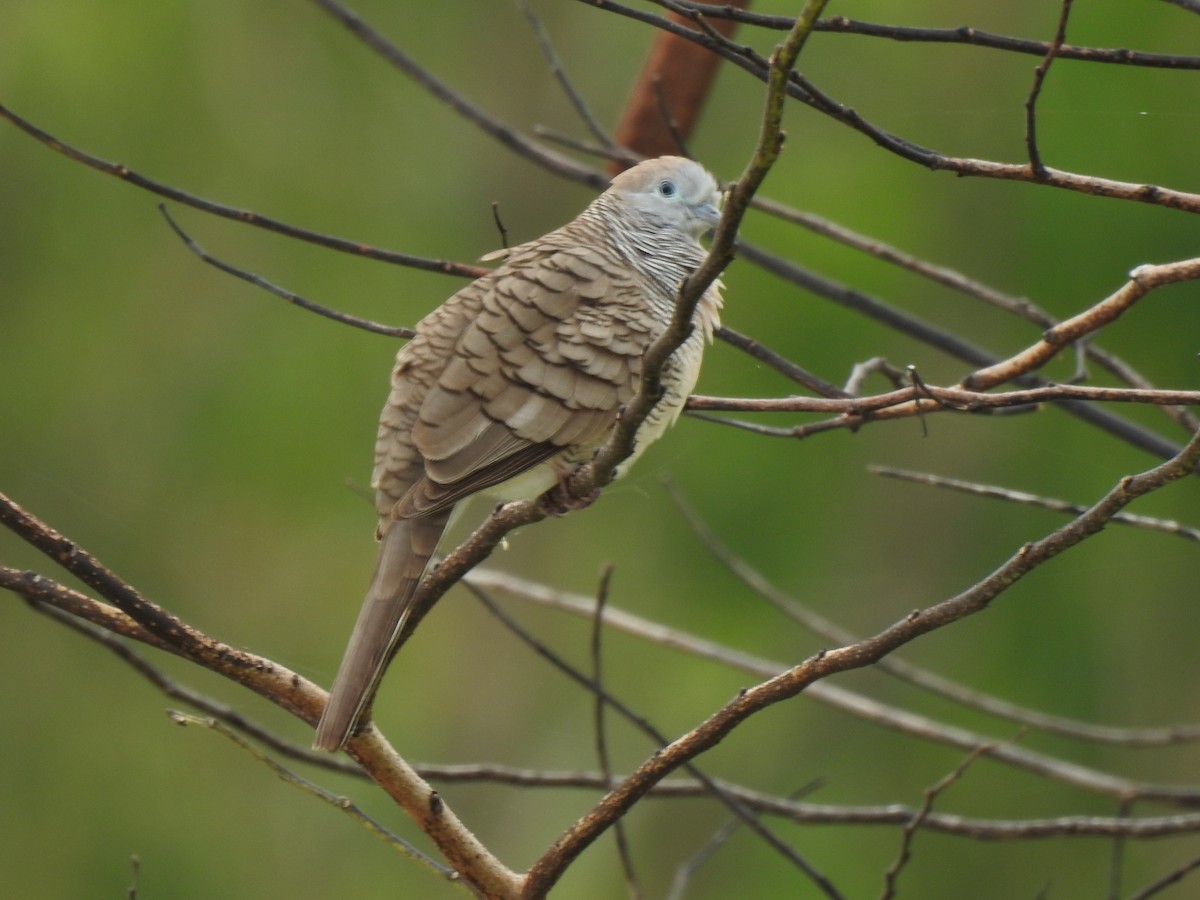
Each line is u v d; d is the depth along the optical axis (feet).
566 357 20.79
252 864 49.21
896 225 45.91
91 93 49.16
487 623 53.83
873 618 47.98
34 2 48.67
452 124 53.83
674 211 23.99
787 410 19.77
